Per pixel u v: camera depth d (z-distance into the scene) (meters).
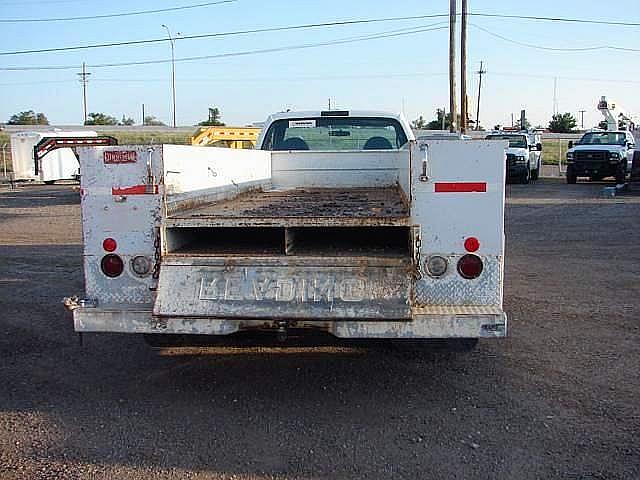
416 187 4.30
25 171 34.06
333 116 8.39
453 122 30.61
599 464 3.84
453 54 30.28
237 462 3.90
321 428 4.36
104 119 110.75
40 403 4.83
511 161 28.47
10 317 7.23
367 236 5.02
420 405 4.71
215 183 5.62
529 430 4.29
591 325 6.64
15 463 3.91
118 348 6.09
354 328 4.25
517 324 6.69
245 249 4.71
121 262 4.54
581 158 28.03
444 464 3.86
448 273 4.36
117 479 3.71
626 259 10.37
